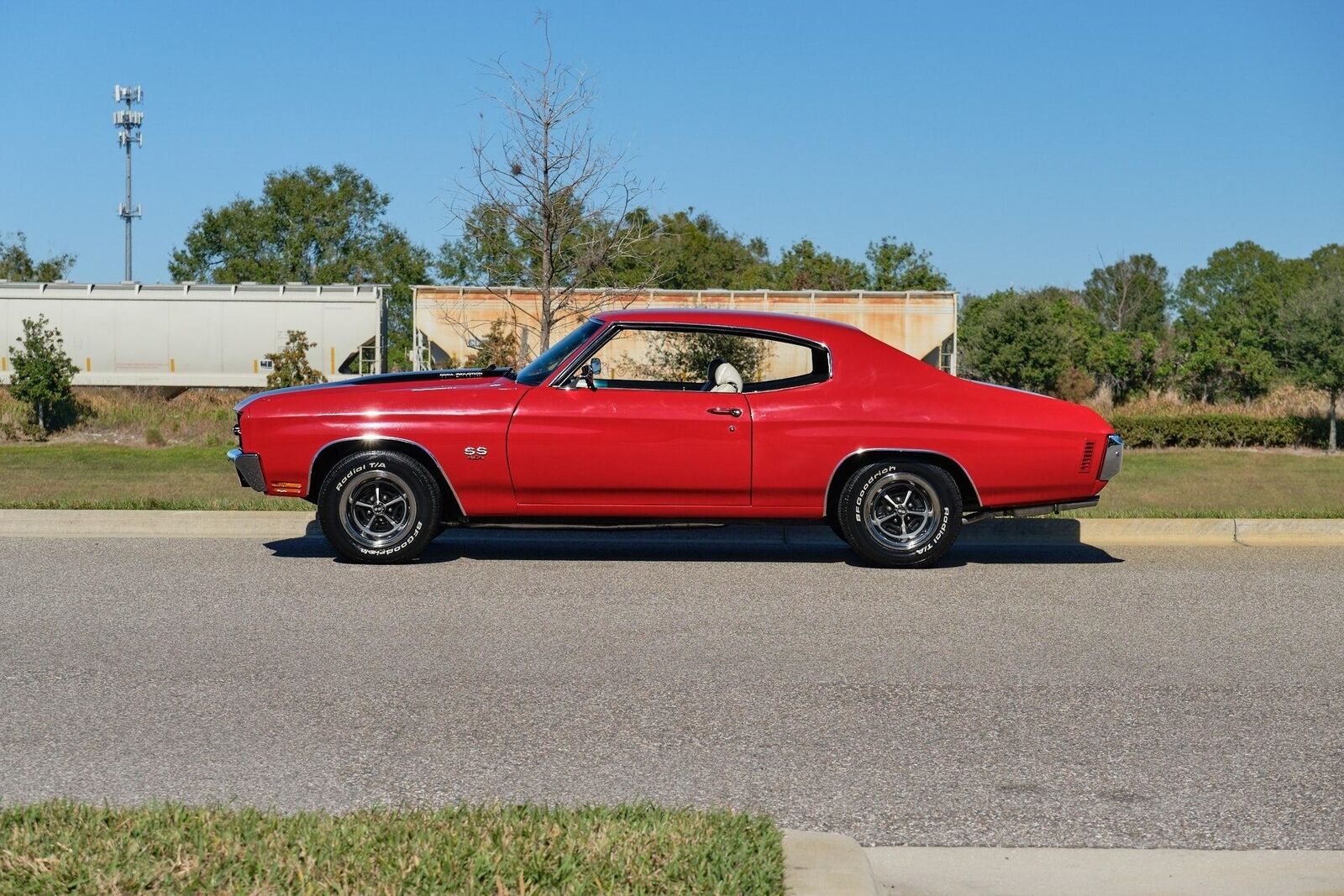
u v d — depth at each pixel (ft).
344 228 253.44
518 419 29.81
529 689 19.94
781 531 35.65
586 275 67.87
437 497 30.48
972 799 15.28
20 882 11.30
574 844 12.32
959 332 123.95
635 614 25.41
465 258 150.51
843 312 97.19
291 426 30.19
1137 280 269.85
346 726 17.94
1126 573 30.55
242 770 16.06
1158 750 17.19
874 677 20.81
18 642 22.65
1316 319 94.68
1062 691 20.06
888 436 29.96
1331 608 26.50
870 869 12.20
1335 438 96.22
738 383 30.40
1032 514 31.12
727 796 15.31
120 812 13.33
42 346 98.89
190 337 112.27
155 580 28.45
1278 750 17.24
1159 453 95.76
